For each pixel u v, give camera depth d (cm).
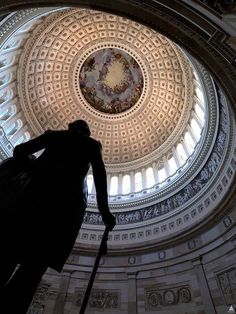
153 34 3089
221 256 1803
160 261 2194
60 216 312
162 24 985
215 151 2133
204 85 1942
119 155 3619
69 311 2030
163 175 3011
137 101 3584
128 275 2211
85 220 2720
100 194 375
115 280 2216
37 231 282
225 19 782
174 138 3128
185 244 2139
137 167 3316
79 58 3375
